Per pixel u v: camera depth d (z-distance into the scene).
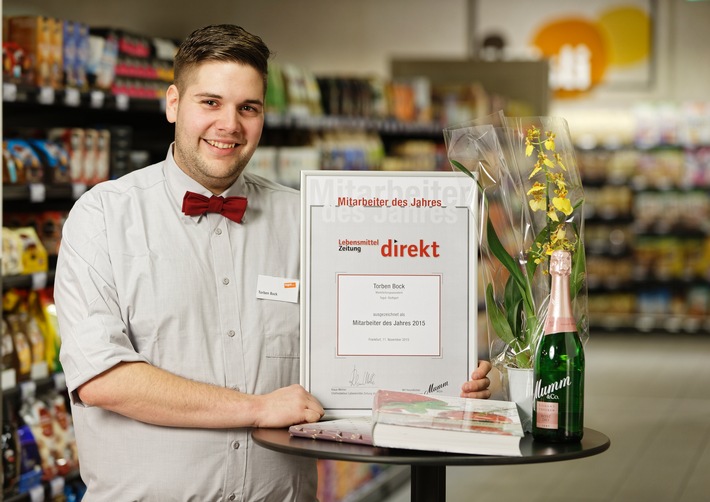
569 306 2.12
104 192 2.42
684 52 12.09
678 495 5.65
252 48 2.30
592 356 10.37
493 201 2.30
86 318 2.30
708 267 12.00
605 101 12.30
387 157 7.65
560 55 12.23
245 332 2.44
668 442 6.85
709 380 9.08
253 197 2.54
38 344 3.98
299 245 2.56
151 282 2.37
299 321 2.50
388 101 7.34
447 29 11.97
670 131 12.02
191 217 2.43
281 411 2.23
